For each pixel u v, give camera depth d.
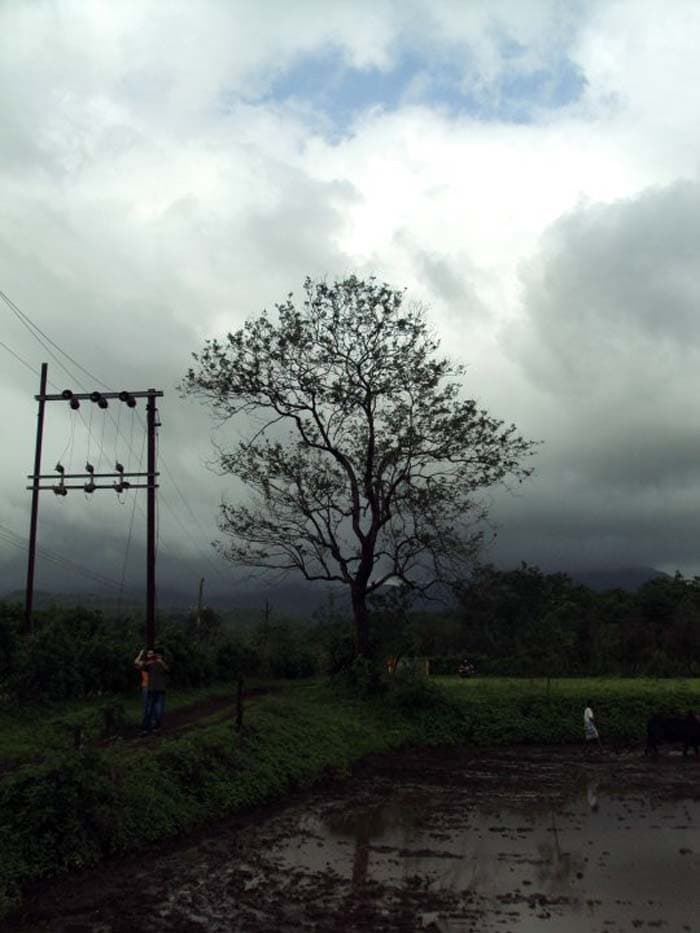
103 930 8.90
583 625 62.31
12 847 10.16
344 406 28.88
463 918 9.78
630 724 27.48
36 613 27.55
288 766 17.70
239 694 18.31
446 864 12.29
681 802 17.67
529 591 68.31
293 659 42.75
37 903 9.52
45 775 11.24
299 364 28.67
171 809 13.02
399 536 29.38
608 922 9.74
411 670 28.86
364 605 29.59
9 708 18.72
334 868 11.91
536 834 14.44
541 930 9.41
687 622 54.66
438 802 17.31
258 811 15.28
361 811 16.19
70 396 24.94
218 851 12.34
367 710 26.41
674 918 9.93
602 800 17.81
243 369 28.69
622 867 12.24
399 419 28.72
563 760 23.61
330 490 29.58
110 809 11.59
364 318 28.41
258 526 29.47
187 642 32.16
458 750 25.14
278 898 10.34
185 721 21.80
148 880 10.67
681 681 33.97
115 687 24.77
